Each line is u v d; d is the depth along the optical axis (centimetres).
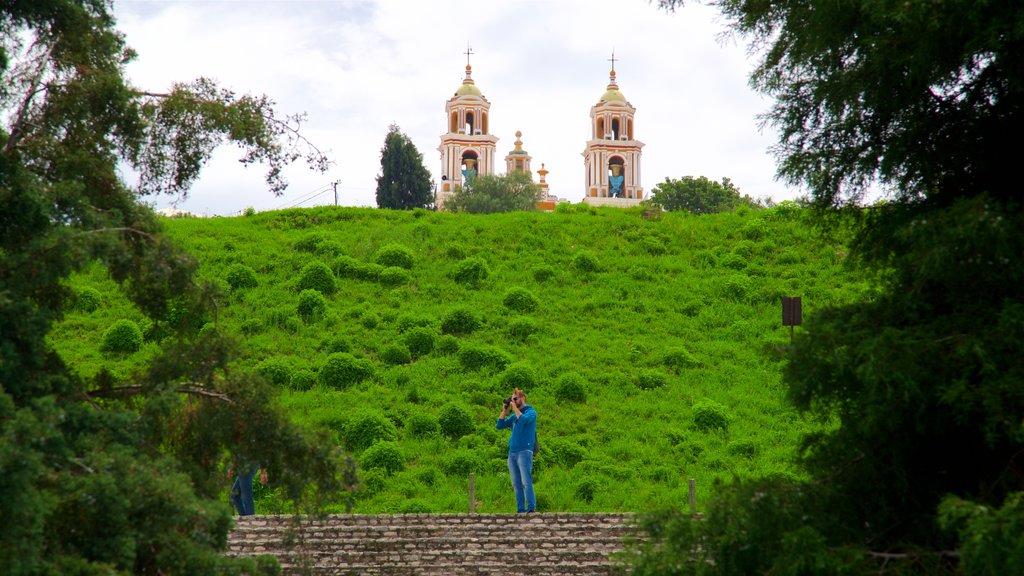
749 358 2634
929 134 873
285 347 2570
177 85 975
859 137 926
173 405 859
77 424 802
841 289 3038
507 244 3475
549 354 2633
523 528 1355
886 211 927
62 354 2447
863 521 826
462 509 1788
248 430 907
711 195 7456
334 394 2312
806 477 1592
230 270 3009
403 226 3622
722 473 1972
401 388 2378
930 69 808
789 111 956
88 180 890
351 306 2894
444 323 2758
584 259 3266
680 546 829
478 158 8831
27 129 895
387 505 1797
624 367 2562
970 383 743
